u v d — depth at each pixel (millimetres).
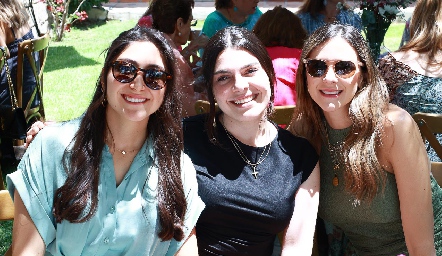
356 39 2225
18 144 4855
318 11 5141
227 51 2176
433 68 3178
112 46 1900
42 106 5051
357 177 2227
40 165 1881
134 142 1951
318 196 2330
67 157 1875
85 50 10422
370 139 2221
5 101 4629
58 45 10914
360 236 2449
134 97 1866
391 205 2320
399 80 3232
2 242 3562
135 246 1945
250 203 2180
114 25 13180
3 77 4621
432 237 2322
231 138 2264
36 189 1869
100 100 1918
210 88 2244
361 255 2498
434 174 2559
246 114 2182
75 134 1905
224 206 2180
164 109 1973
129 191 1926
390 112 2256
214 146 2266
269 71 2248
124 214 1915
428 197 2283
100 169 1901
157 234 1961
